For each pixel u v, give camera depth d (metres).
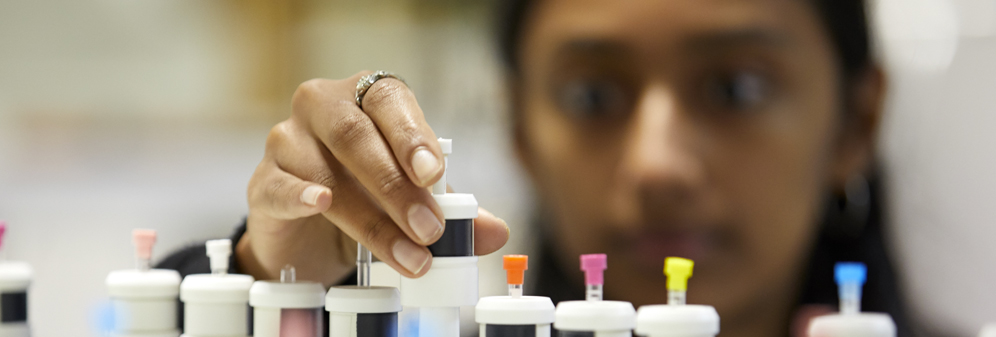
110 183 1.74
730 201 0.99
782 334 1.04
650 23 0.98
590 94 1.04
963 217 1.31
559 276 1.17
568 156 1.06
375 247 0.58
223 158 1.75
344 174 0.60
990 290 1.29
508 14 1.17
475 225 0.62
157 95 1.75
